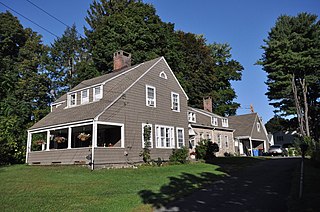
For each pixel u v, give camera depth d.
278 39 39.28
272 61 40.31
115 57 27.62
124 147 19.78
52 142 27.61
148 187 11.91
